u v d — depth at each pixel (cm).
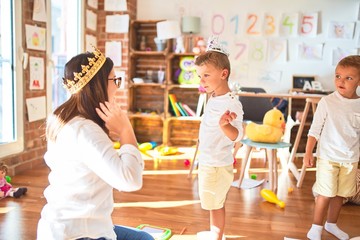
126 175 91
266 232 198
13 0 295
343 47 441
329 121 187
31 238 183
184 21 444
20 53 304
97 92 100
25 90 316
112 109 100
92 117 101
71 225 95
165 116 455
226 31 459
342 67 181
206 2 460
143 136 494
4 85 304
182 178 304
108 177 92
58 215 96
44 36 340
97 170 93
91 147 92
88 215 95
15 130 307
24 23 310
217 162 161
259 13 452
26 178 293
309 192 274
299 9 445
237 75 462
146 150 423
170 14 470
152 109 489
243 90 405
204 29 464
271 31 452
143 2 475
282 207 238
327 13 441
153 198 250
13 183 278
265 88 458
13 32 297
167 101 455
